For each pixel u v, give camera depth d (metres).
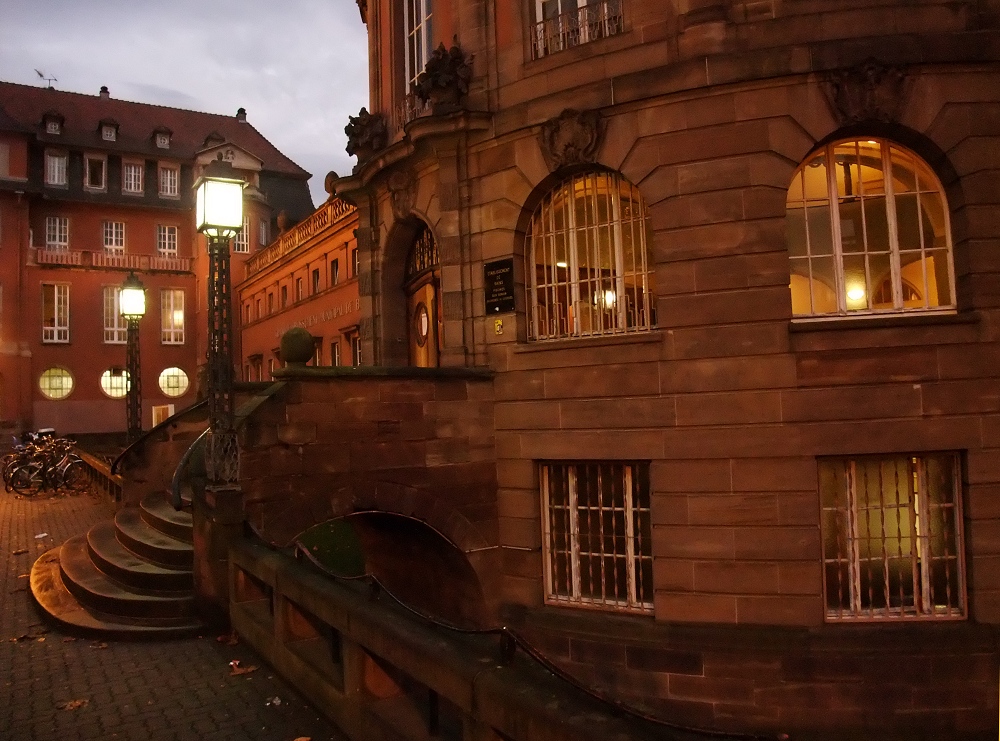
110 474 15.66
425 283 13.37
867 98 9.20
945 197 9.51
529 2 11.06
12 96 48.97
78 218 47.06
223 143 48.72
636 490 10.23
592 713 3.65
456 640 4.74
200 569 8.90
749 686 9.18
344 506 9.73
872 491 9.40
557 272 10.95
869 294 9.59
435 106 11.38
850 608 9.32
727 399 9.44
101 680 7.25
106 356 46.38
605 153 10.16
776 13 9.45
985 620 9.01
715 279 9.51
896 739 8.84
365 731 5.48
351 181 13.72
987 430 9.05
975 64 9.21
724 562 9.42
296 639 7.10
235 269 42.34
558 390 10.47
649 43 9.94
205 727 6.13
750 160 9.43
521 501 10.80
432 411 10.52
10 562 12.82
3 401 43.28
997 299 9.10
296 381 9.44
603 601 10.34
